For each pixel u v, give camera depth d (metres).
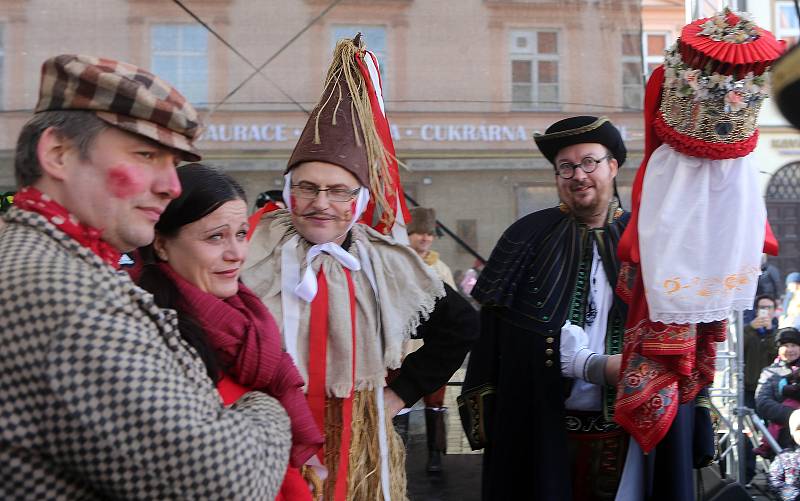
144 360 1.08
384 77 5.80
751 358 5.92
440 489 3.93
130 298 1.15
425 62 5.81
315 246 1.93
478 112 5.93
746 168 2.01
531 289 2.52
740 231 1.98
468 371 2.69
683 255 1.99
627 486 2.37
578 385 2.44
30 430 1.04
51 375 1.03
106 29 5.19
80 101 1.16
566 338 2.40
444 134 5.93
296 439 1.49
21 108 5.05
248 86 5.49
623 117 5.95
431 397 4.17
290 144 5.57
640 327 2.15
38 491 1.06
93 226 1.19
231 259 1.53
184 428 1.08
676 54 2.00
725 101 1.92
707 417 2.47
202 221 1.49
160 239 1.52
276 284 1.93
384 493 1.96
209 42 5.41
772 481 4.30
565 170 2.51
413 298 2.00
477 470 4.22
